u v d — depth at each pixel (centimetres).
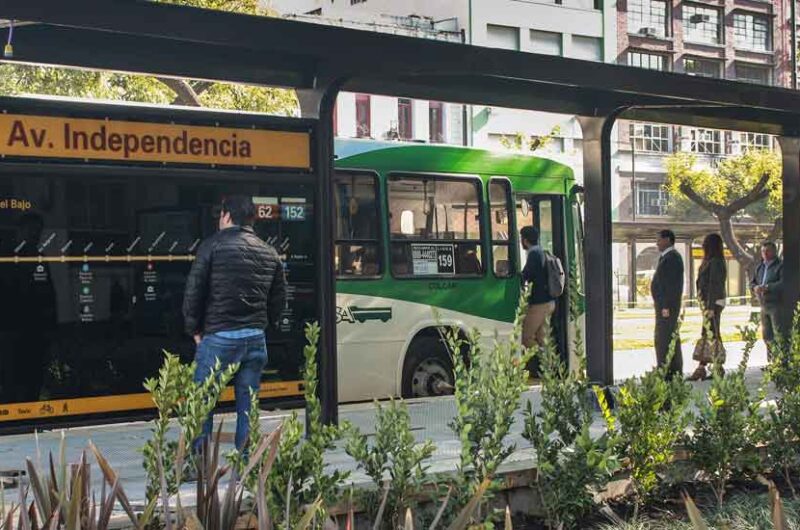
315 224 956
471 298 1388
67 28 841
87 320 867
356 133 4212
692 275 5297
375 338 1287
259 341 779
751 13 5819
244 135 918
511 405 657
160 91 2094
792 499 773
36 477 473
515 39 4816
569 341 1462
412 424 1036
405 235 1330
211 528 485
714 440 780
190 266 916
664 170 5416
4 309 834
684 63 5550
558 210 1513
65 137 841
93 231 872
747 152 4550
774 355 883
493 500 729
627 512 754
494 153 1438
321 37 870
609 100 1150
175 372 566
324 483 595
